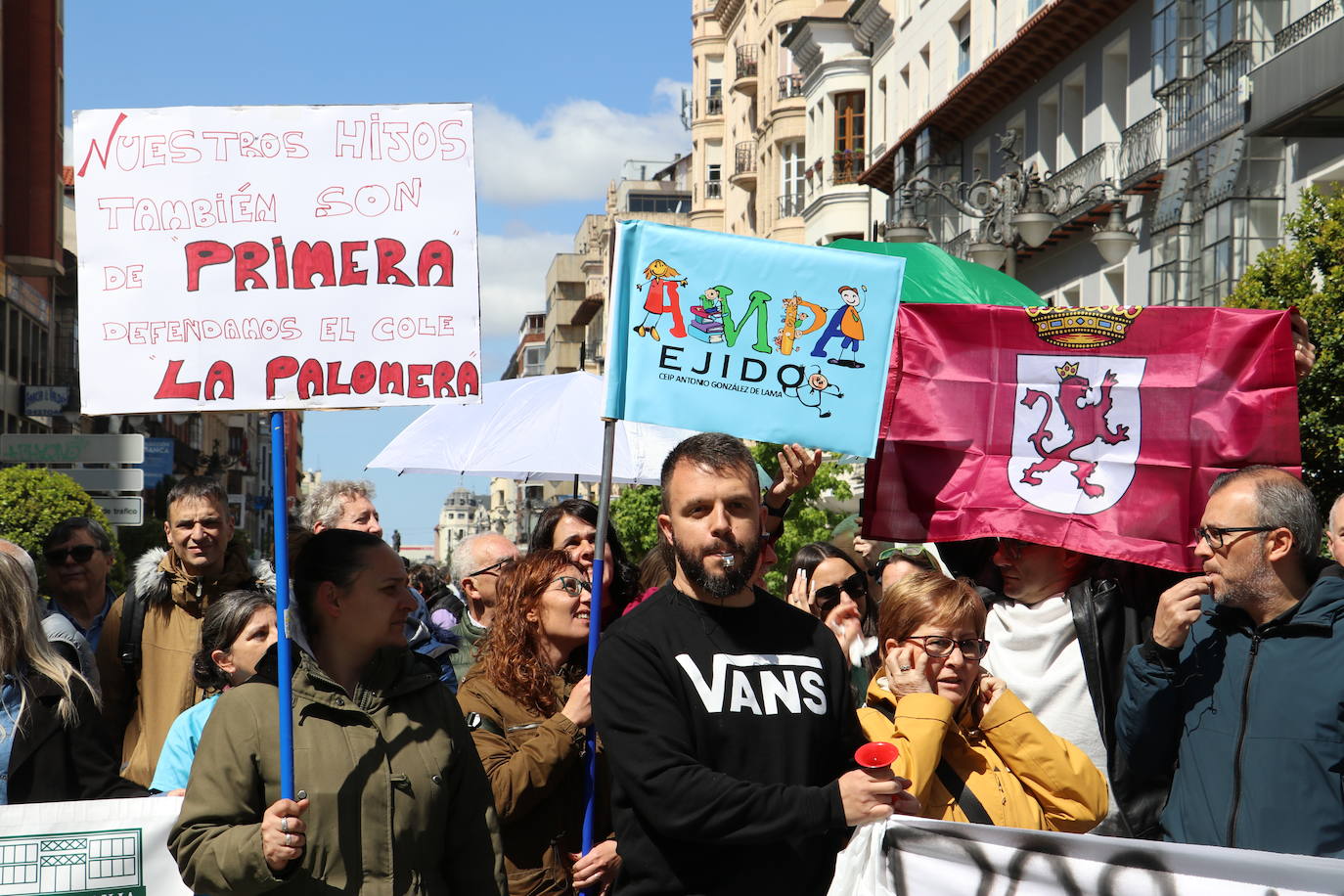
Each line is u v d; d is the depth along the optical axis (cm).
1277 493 411
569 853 455
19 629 450
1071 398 500
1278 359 484
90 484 1820
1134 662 430
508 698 471
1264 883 353
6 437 1805
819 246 463
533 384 805
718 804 338
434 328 429
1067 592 493
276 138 429
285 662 376
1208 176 2089
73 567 714
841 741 371
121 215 426
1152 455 491
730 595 361
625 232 453
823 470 2397
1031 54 2736
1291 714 396
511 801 434
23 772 448
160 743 639
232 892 363
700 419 453
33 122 3600
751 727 354
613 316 452
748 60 5034
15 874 448
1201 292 2106
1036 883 381
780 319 459
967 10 3194
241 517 5831
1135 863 369
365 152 431
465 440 779
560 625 472
